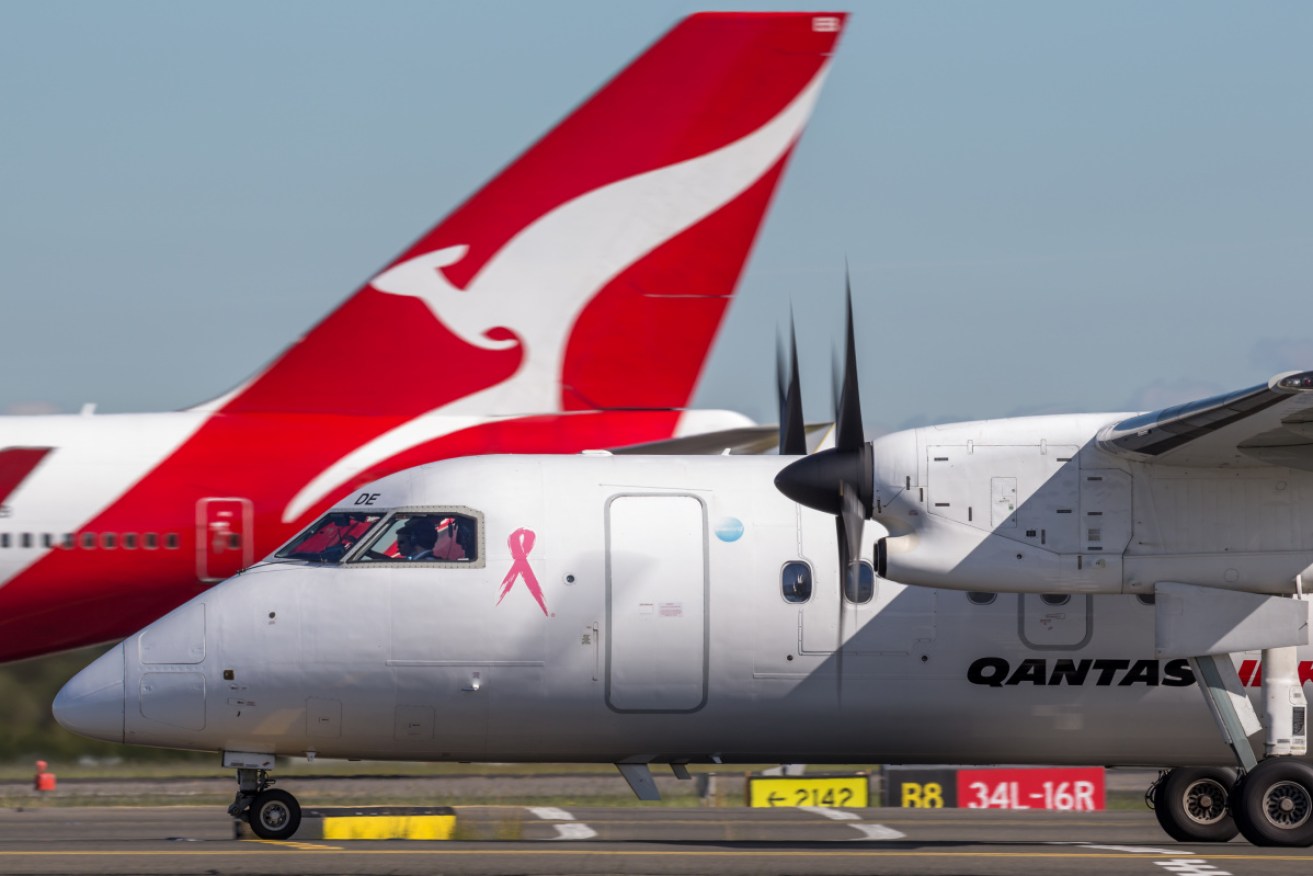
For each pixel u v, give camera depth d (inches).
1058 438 1898.4
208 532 2406.5
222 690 1945.1
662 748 2017.7
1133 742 2032.5
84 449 2416.3
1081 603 1999.3
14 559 2369.6
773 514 2016.5
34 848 1825.8
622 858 1713.8
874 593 1999.3
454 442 2470.5
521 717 1977.1
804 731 2011.6
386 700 1958.7
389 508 2003.0
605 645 1966.0
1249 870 1659.7
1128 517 1884.8
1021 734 2026.3
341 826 2023.9
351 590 1961.1
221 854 1742.1
